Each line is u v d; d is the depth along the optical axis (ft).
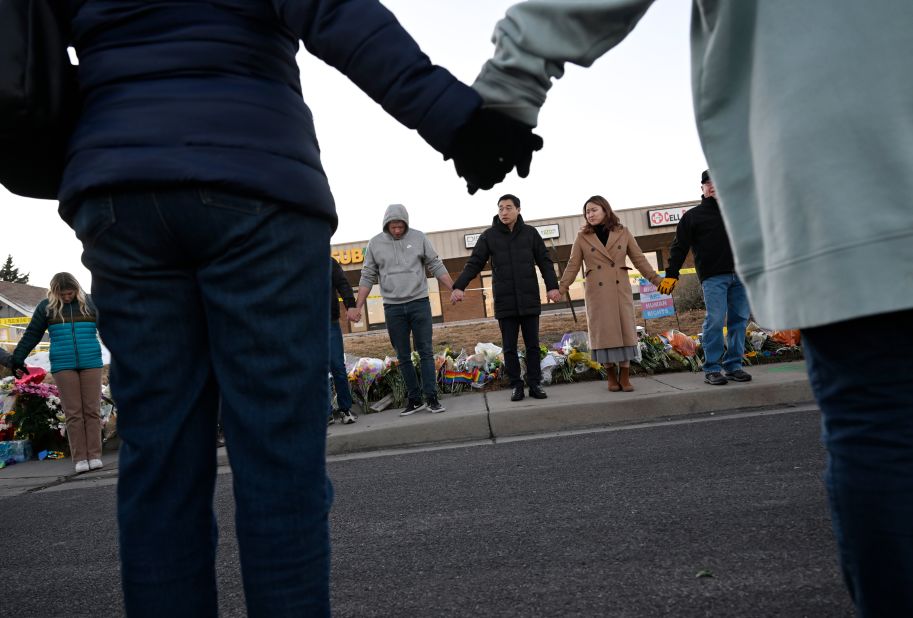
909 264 2.87
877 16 3.04
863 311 2.91
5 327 67.00
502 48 3.66
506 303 19.35
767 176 3.30
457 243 86.38
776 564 6.55
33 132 3.66
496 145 3.66
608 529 8.18
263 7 3.59
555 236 85.35
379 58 3.34
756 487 9.42
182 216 3.32
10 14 3.56
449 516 9.58
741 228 3.63
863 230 2.94
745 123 3.57
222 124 3.36
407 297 19.11
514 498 10.22
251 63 3.53
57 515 12.49
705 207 18.56
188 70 3.40
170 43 3.43
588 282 19.21
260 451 3.51
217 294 3.44
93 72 3.49
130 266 3.43
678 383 19.40
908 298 2.85
